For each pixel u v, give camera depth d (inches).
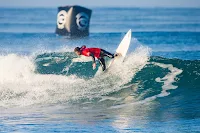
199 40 5979.3
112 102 2421.3
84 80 2635.3
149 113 2244.1
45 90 2529.5
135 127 2032.5
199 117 2162.9
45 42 5984.3
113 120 2137.1
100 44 5502.0
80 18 6776.6
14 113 2262.6
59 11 6998.0
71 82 2608.3
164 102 2413.9
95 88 2564.0
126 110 2290.8
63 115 2223.2
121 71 2699.3
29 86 2573.8
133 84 2615.7
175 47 5142.7
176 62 2812.5
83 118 2169.0
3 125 2079.2
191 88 2586.1
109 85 2598.4
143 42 5836.6
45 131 1990.7
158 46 5285.4
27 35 7332.7
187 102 2406.5
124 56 2780.5
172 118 2156.7
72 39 6535.4
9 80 2642.7
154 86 2608.3
